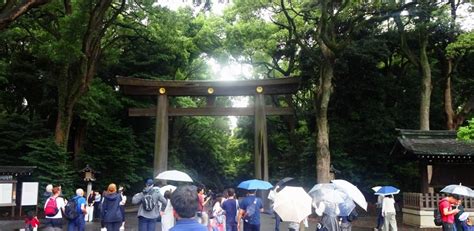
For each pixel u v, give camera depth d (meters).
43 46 26.38
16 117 31.55
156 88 28.30
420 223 22.50
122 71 40.00
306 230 20.16
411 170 34.03
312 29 33.62
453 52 27.69
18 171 22.91
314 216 27.06
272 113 28.06
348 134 35.31
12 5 16.16
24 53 32.78
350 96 35.88
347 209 10.98
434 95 36.06
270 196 15.42
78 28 25.22
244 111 28.17
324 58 29.23
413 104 36.50
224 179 61.31
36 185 23.58
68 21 25.00
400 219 27.16
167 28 29.83
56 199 12.48
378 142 33.94
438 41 33.25
